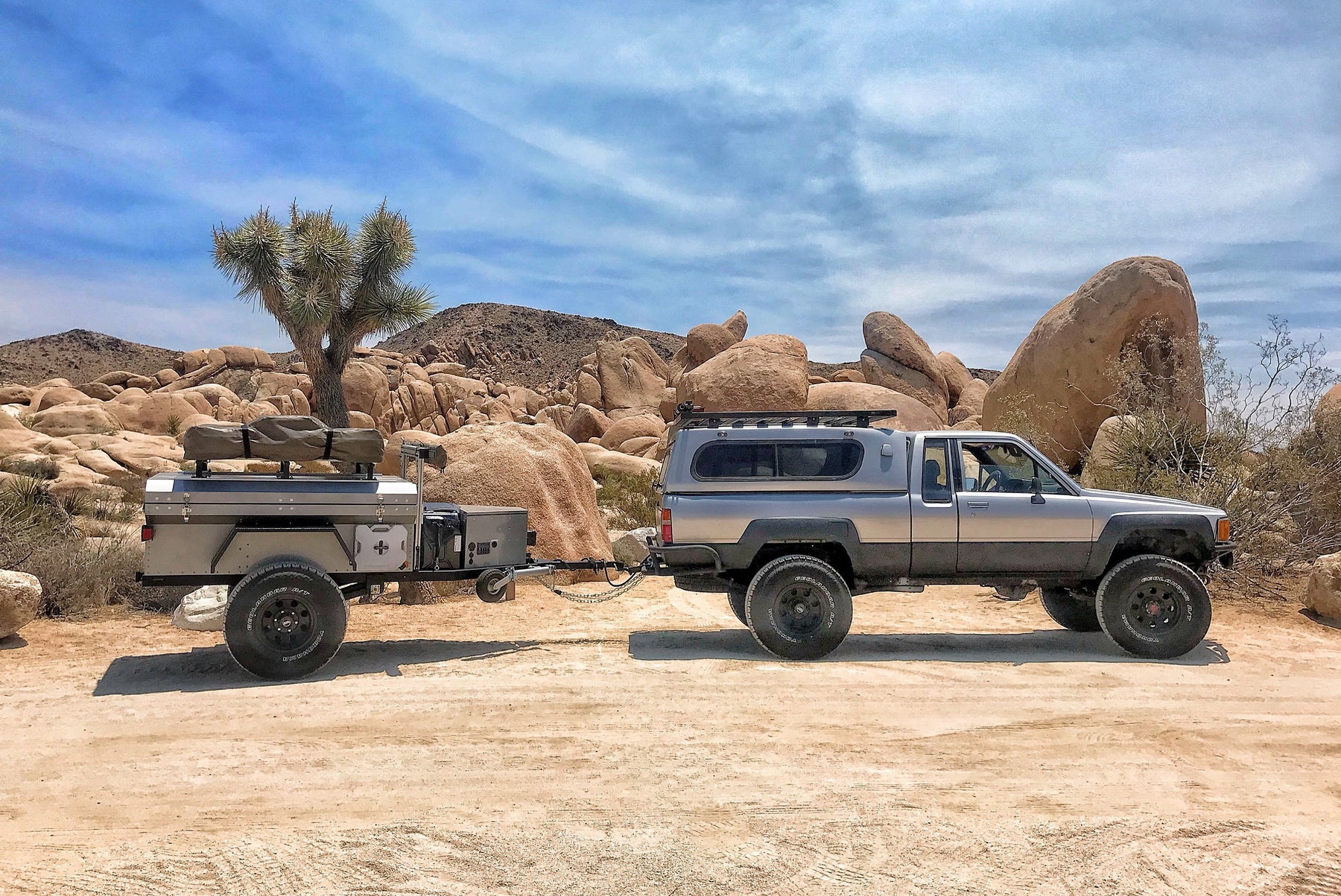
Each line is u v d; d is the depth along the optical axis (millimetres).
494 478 12438
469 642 8891
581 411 52469
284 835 4238
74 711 6332
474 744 5617
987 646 8688
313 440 7574
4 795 4777
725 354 32219
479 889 3699
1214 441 12781
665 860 3961
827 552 8508
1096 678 7332
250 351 83938
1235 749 5539
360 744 5613
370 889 3697
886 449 8383
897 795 4742
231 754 5430
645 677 7352
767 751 5480
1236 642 8758
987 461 8625
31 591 8625
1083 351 17109
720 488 8320
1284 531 12180
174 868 3896
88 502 17438
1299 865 3949
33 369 123812
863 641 8992
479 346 144375
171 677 7320
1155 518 8195
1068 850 4082
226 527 7324
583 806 4598
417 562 7766
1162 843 4164
